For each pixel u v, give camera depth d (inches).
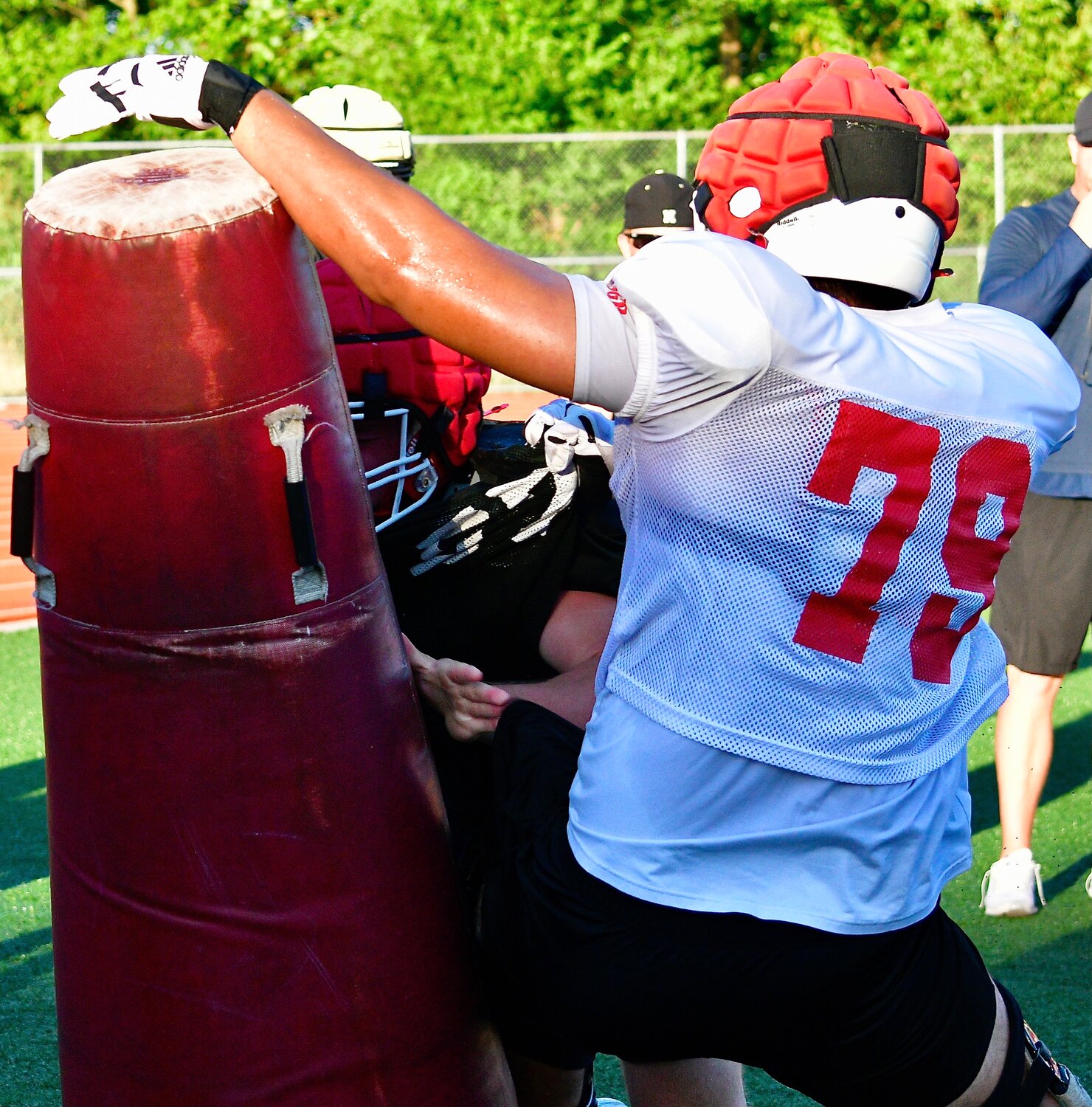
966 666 123.2
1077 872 270.7
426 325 105.7
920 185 116.5
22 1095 195.9
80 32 1294.3
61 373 112.7
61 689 118.8
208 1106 120.0
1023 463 118.0
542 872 120.2
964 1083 120.0
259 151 109.4
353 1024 120.6
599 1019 116.3
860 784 113.2
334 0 1274.6
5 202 954.1
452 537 147.3
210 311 111.3
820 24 1252.5
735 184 118.0
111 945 119.6
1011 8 1258.6
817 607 110.2
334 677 118.4
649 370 104.8
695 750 112.1
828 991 114.0
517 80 1174.3
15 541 117.7
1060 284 247.6
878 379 108.2
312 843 118.0
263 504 114.3
